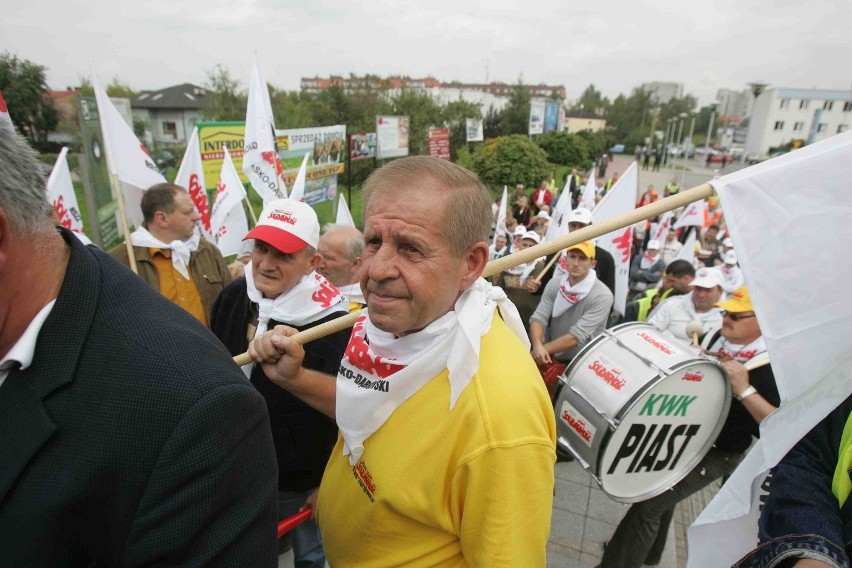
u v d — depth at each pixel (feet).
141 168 12.30
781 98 199.52
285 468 6.93
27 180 2.51
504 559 3.36
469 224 3.44
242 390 2.79
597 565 9.22
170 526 2.58
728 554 4.91
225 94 65.57
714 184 4.07
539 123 119.75
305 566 7.38
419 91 81.97
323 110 72.64
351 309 8.96
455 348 3.51
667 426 7.67
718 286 12.16
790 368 4.08
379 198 3.46
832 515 3.67
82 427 2.55
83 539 2.64
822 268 3.95
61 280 2.76
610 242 16.39
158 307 2.98
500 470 3.33
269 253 6.70
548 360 10.96
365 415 3.94
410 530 3.86
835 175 3.90
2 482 2.52
